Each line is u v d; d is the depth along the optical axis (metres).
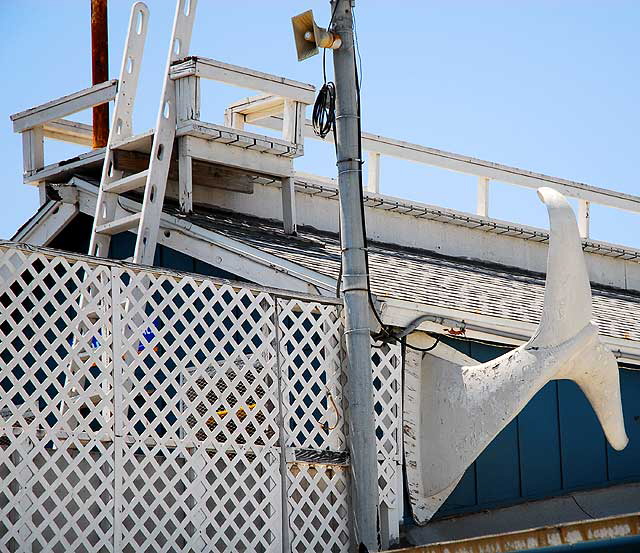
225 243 10.42
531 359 9.22
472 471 10.25
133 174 11.61
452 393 9.59
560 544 6.45
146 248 10.66
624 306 13.90
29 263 8.06
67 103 12.25
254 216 12.66
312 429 9.38
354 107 9.16
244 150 11.77
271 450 8.94
